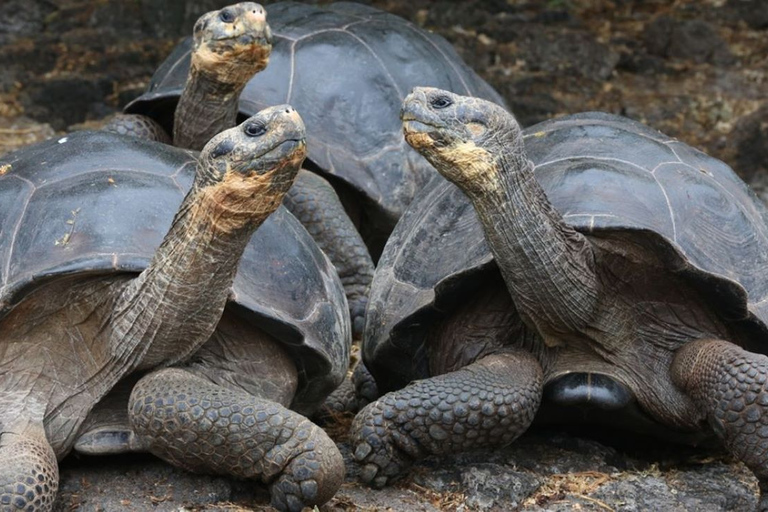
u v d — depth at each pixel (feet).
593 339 53.78
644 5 139.54
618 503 51.34
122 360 49.57
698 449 58.44
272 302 52.13
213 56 65.21
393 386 61.16
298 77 81.10
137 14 127.85
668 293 54.08
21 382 49.42
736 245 55.36
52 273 48.42
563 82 124.06
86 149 55.26
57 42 123.65
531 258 50.78
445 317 56.18
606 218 52.39
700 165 59.88
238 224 46.19
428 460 54.65
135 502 48.60
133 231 50.83
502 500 51.34
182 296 47.55
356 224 81.15
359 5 94.22
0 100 116.67
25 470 45.34
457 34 128.26
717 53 129.80
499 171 48.93
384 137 80.84
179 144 69.46
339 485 48.37
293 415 47.96
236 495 49.47
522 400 51.88
